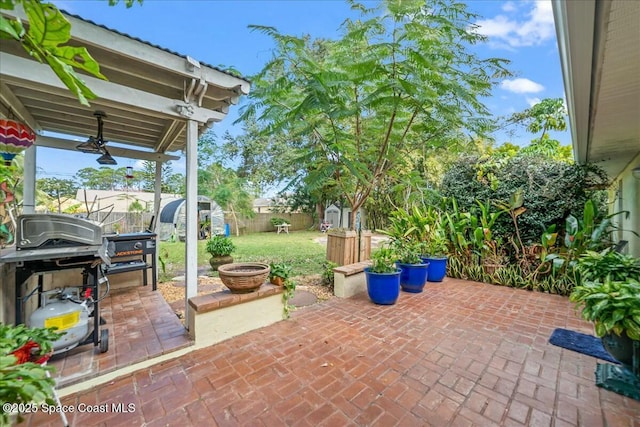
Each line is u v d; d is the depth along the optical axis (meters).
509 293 4.71
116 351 2.54
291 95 4.76
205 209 13.45
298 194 17.66
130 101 2.49
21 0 0.77
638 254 4.96
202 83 2.72
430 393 2.15
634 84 2.12
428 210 6.12
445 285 5.20
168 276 5.75
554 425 1.85
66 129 4.06
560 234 5.24
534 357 2.68
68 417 1.87
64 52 0.87
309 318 3.60
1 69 1.91
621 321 2.17
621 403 2.05
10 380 1.00
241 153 16.86
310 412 1.94
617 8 1.35
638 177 4.14
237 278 3.05
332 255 5.42
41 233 2.28
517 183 5.67
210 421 1.85
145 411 1.93
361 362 2.56
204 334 2.82
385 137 5.01
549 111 9.70
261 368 2.46
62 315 2.28
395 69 4.06
